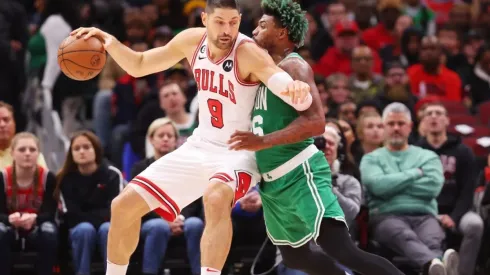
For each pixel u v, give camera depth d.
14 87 16.52
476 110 17.67
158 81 16.58
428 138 13.55
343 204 11.70
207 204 8.55
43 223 11.98
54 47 16.70
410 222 12.45
